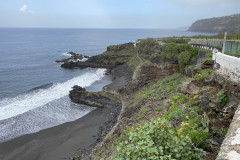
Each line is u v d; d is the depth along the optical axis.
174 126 10.29
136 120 17.91
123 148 6.16
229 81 9.36
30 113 28.12
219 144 7.55
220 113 8.91
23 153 19.55
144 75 35.19
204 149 7.48
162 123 6.61
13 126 24.34
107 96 31.22
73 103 32.34
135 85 34.47
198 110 10.63
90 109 30.41
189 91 13.80
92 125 25.27
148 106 20.66
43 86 41.06
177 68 32.25
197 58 26.62
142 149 5.62
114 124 23.16
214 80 10.98
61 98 34.31
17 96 34.56
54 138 22.22
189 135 7.67
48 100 33.22
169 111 13.73
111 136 19.12
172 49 33.06
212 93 10.34
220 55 10.52
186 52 29.30
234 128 5.84
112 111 28.67
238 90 8.62
